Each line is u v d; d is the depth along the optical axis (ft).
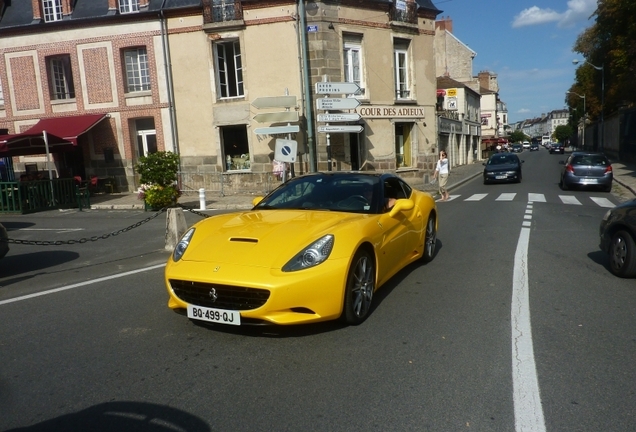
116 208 57.93
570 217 40.32
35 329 16.21
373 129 73.00
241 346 14.14
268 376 12.26
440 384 11.69
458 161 139.33
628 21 99.50
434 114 80.84
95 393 11.61
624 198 56.90
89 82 72.74
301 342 14.34
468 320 16.01
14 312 18.26
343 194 19.11
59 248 31.99
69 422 10.38
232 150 71.87
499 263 23.94
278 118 64.69
